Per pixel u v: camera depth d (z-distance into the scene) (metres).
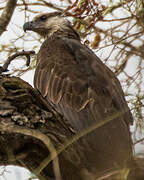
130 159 8.38
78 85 10.01
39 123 9.30
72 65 10.45
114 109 9.76
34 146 9.29
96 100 9.77
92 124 9.54
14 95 9.35
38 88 10.61
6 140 9.16
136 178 7.65
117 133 9.36
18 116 9.11
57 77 10.33
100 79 10.17
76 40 11.98
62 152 9.18
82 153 9.23
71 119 9.80
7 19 10.01
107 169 8.79
